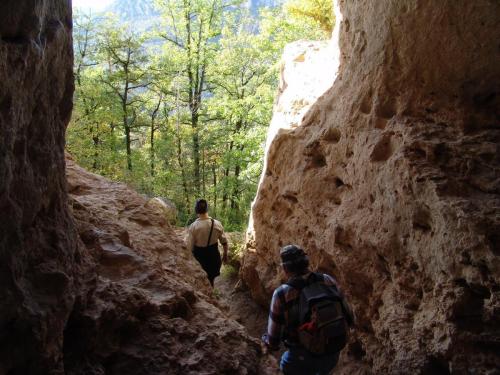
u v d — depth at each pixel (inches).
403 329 180.7
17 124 98.9
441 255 166.2
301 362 134.2
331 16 607.8
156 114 972.6
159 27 855.7
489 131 184.9
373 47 233.6
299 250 137.6
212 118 902.4
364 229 218.7
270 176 348.5
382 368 194.5
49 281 113.1
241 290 394.9
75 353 128.7
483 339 147.3
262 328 338.3
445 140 188.7
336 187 267.4
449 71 194.5
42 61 109.0
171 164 927.7
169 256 227.0
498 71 180.9
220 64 841.5
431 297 171.8
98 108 835.4
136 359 142.8
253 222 373.7
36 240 114.2
